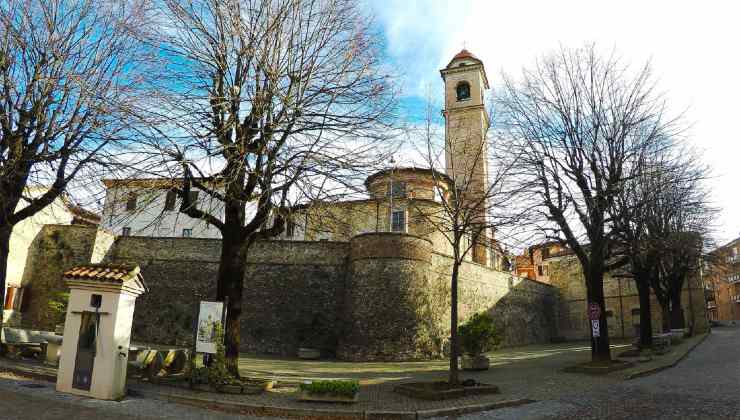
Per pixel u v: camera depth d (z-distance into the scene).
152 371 13.09
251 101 12.78
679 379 15.03
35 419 8.38
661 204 22.91
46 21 14.70
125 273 11.30
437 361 24.17
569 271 49.00
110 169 14.21
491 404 11.13
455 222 14.05
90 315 11.29
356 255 26.56
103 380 10.73
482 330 19.91
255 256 29.25
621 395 12.30
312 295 28.00
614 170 18.61
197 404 10.90
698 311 41.66
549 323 45.28
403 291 25.17
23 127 14.24
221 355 12.24
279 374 17.11
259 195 13.00
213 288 28.73
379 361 23.86
